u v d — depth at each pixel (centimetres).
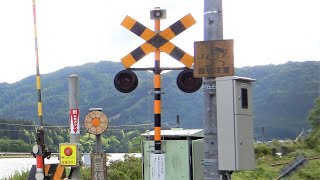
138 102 11388
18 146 7006
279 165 2856
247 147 541
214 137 552
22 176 1372
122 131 5469
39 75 948
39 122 939
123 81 764
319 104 3581
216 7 562
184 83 762
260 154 3562
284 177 1038
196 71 559
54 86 15938
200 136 827
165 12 760
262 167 2525
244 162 535
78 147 875
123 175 1497
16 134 7269
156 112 759
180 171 798
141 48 764
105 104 12156
